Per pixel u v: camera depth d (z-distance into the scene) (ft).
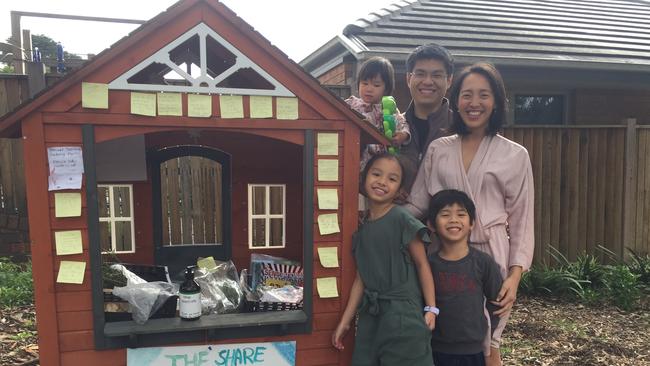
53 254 6.27
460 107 7.41
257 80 7.94
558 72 20.39
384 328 6.73
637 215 18.67
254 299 7.80
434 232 7.32
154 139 8.91
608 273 16.88
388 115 8.51
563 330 13.78
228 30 6.59
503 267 7.27
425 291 6.91
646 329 14.02
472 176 7.36
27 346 11.51
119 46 6.14
